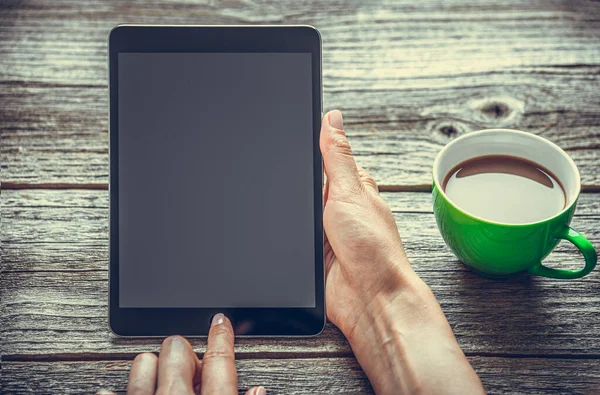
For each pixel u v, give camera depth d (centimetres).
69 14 91
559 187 70
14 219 80
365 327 71
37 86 87
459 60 90
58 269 78
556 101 88
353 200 70
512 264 69
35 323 75
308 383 72
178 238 73
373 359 70
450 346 67
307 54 74
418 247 79
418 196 82
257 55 74
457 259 78
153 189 73
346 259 70
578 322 74
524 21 93
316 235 73
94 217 81
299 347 73
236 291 72
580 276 68
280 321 72
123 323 72
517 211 69
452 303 75
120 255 72
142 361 69
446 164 71
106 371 72
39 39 90
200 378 71
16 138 84
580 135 86
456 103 88
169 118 74
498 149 73
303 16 93
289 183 74
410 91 88
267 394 71
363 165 84
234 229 73
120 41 73
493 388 71
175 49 74
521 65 90
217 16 92
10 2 91
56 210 81
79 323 75
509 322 74
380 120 87
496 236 65
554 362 72
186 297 72
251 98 74
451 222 67
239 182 73
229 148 74
